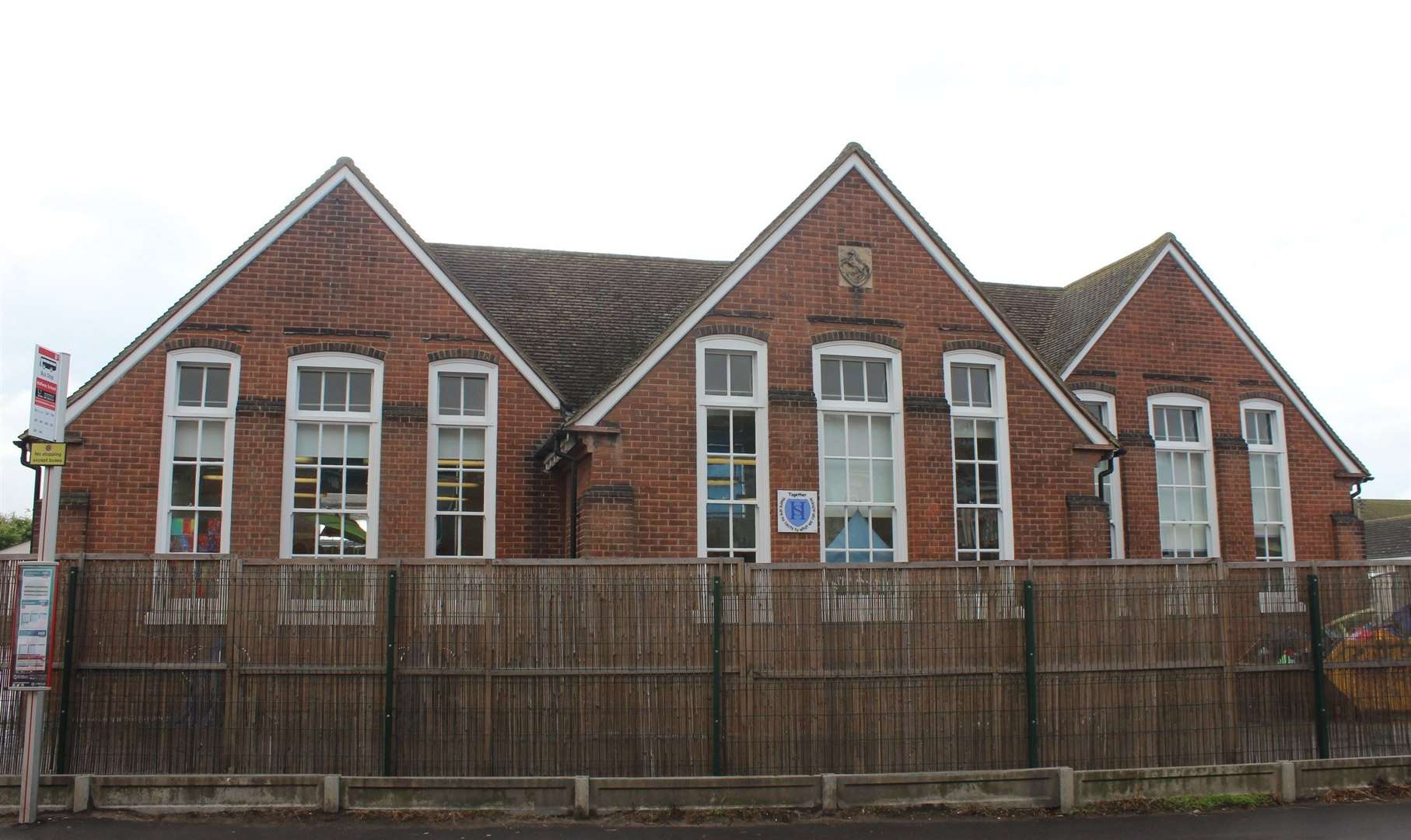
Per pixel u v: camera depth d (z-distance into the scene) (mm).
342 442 17141
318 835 10391
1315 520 22453
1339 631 13164
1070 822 11250
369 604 11859
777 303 17312
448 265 21000
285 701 11688
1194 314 22453
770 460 16859
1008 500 17703
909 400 17516
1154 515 21297
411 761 11688
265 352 16984
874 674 12180
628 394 16578
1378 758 12570
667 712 11930
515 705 11828
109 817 10812
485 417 17797
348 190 17750
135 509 16281
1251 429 22594
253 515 16484
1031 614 12414
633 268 23141
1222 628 12867
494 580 11953
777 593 12164
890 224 18047
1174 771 12008
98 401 16453
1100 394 21500
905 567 12375
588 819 11125
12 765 11336
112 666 11539
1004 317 18141
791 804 11453
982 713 12320
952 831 10859
